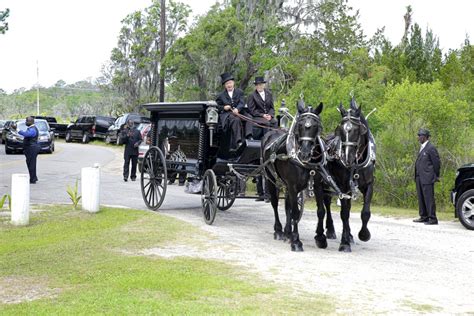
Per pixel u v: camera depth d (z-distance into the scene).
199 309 6.34
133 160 21.08
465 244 10.97
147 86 53.72
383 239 11.38
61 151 36.75
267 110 12.23
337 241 11.08
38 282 7.47
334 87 19.31
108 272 7.90
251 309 6.45
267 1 36.25
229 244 10.15
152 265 8.33
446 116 16.31
